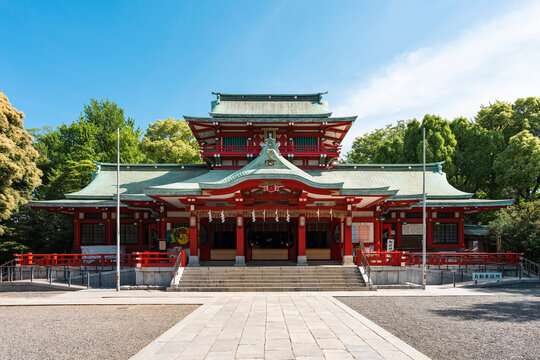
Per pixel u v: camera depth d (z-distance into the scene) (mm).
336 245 31016
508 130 48844
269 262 29609
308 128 34719
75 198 33625
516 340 12445
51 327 14773
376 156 57094
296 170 27078
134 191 34156
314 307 17516
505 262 28094
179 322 14625
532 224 29266
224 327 13719
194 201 27172
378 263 26453
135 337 13203
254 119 33094
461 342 12195
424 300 19812
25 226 37125
